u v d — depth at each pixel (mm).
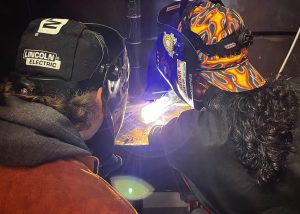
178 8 1231
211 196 1005
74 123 717
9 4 1728
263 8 1702
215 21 1059
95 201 608
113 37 945
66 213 583
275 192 891
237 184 925
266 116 881
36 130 628
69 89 709
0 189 604
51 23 740
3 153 608
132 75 1763
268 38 1797
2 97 671
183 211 1918
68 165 642
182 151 1014
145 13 1712
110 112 874
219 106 972
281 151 859
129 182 1789
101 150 955
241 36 1072
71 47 707
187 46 1076
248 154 879
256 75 1076
